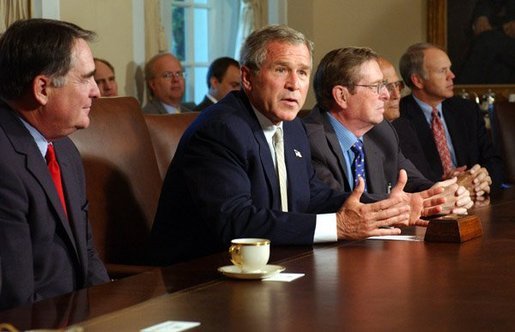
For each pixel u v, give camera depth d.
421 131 5.58
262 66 3.25
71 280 2.73
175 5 8.05
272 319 1.86
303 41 3.30
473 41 9.27
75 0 6.52
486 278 2.29
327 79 4.03
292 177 3.35
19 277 2.53
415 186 4.38
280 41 3.25
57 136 2.74
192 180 3.13
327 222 2.94
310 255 2.70
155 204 3.52
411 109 5.64
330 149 3.96
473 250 2.74
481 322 1.83
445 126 5.73
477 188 4.30
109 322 1.86
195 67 8.34
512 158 5.75
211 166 3.11
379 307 1.97
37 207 2.62
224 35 8.62
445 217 3.01
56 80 2.65
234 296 2.10
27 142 2.64
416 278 2.30
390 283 2.23
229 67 7.49
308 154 3.54
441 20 9.34
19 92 2.65
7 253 2.53
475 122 5.81
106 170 3.36
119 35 6.98
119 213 3.38
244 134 3.18
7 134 2.61
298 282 2.26
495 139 5.88
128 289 2.20
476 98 9.05
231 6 8.66
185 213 3.28
